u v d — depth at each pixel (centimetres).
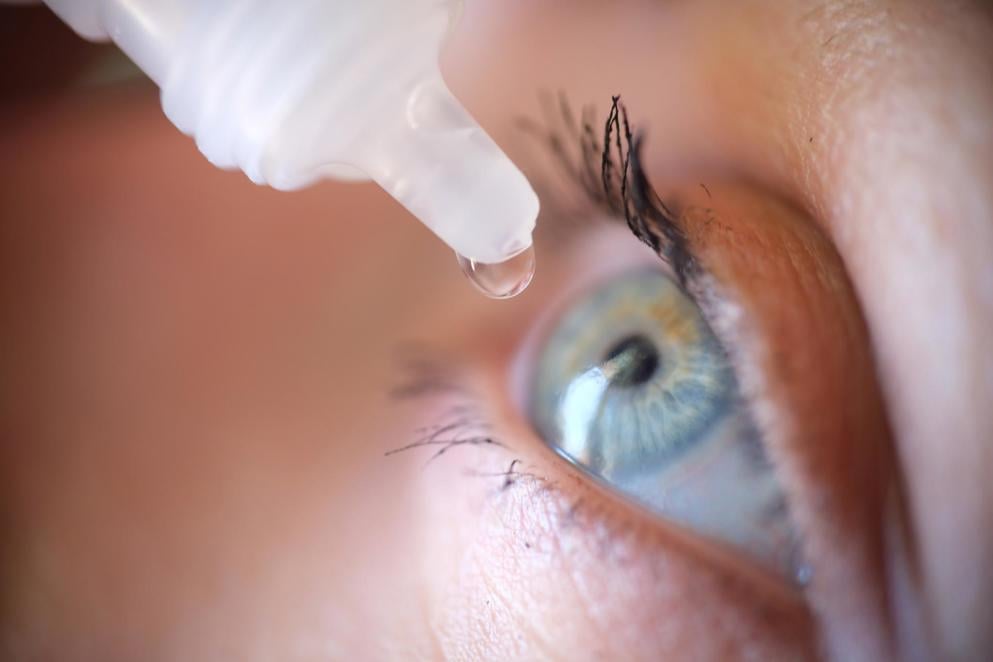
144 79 14
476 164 11
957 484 12
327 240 13
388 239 13
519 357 13
